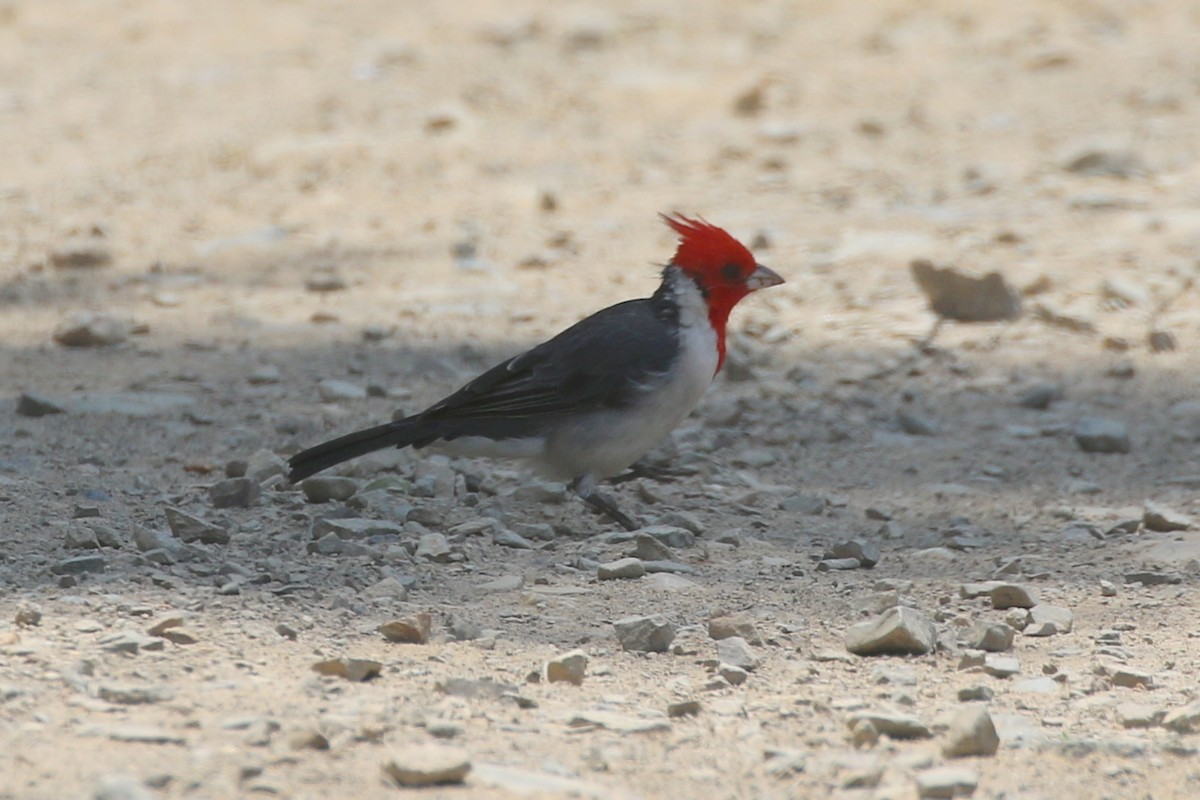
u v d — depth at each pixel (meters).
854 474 12.09
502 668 7.80
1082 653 8.27
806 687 7.69
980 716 6.86
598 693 7.52
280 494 10.95
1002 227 18.94
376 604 8.74
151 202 21.00
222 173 22.38
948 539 10.50
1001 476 11.99
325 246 19.02
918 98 25.64
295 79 27.39
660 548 9.80
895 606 8.86
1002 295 15.91
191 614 8.27
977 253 17.94
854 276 17.42
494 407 10.13
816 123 24.53
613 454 10.36
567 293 17.02
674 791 6.34
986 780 6.55
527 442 10.29
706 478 11.77
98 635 7.87
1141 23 29.81
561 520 10.72
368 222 20.00
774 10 31.47
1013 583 9.35
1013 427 13.12
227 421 12.93
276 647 7.86
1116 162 21.33
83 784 6.00
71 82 27.92
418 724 6.87
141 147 23.75
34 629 7.90
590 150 23.25
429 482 11.16
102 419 12.88
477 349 15.10
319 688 7.26
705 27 30.34
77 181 22.03
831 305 16.58
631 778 6.45
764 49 28.72
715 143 23.61
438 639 8.23
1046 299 16.34
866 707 7.39
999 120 24.20
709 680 7.73
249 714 6.86
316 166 22.41
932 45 28.83
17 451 11.88
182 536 9.74
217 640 7.88
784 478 11.97
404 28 30.89
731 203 20.61
